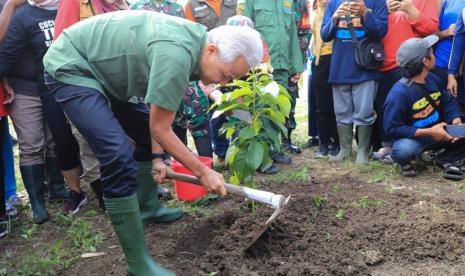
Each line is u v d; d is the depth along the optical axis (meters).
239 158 3.32
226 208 3.77
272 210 3.40
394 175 4.55
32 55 3.68
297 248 3.00
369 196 3.88
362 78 4.77
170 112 2.41
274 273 2.73
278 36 4.92
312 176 4.61
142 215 3.49
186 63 2.37
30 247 3.33
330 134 5.50
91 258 3.06
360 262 2.83
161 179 3.11
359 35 4.75
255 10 4.93
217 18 4.89
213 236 3.25
